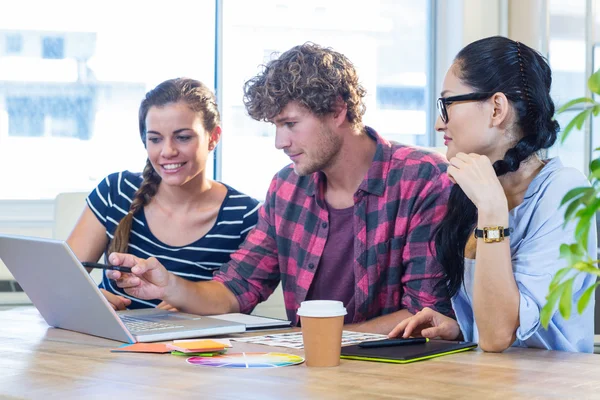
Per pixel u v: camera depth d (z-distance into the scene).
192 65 3.36
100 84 3.25
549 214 1.46
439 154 2.00
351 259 1.95
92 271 2.30
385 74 3.62
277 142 1.89
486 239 1.39
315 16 3.52
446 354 1.30
